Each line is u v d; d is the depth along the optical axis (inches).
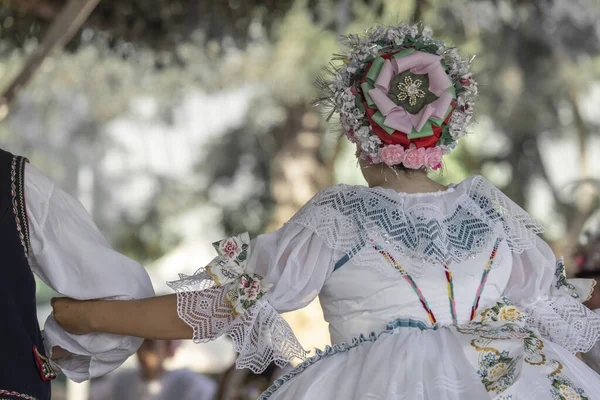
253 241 148.0
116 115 922.7
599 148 945.5
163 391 313.9
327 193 144.6
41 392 144.0
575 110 871.1
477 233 142.6
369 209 140.6
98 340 155.3
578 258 185.6
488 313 140.9
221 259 147.6
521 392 135.4
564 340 151.6
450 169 913.5
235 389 273.7
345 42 153.3
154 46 368.5
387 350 134.6
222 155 1075.9
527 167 992.9
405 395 128.7
